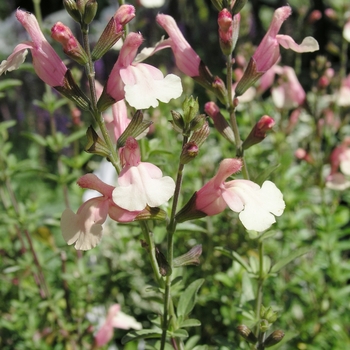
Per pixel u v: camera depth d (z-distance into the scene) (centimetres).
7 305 34
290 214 33
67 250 34
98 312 35
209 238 31
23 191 48
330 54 69
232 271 31
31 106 64
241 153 22
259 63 22
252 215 19
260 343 21
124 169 18
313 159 33
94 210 19
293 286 32
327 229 32
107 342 30
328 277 34
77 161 33
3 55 75
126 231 34
